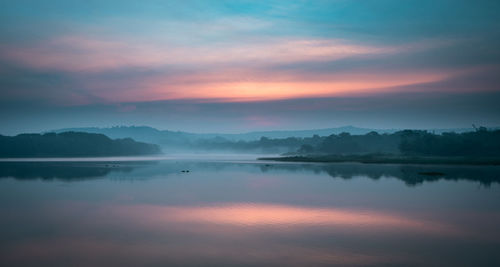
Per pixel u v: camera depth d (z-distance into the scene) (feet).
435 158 470.80
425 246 76.38
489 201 134.00
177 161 563.89
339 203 130.52
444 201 134.41
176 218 105.70
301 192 160.15
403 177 231.91
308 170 305.32
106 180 223.10
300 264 65.67
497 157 479.41
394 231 89.20
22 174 274.98
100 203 132.77
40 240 82.74
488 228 92.22
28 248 76.64
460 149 544.21
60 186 189.47
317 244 77.92
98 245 78.38
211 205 126.93
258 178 231.91
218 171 302.86
